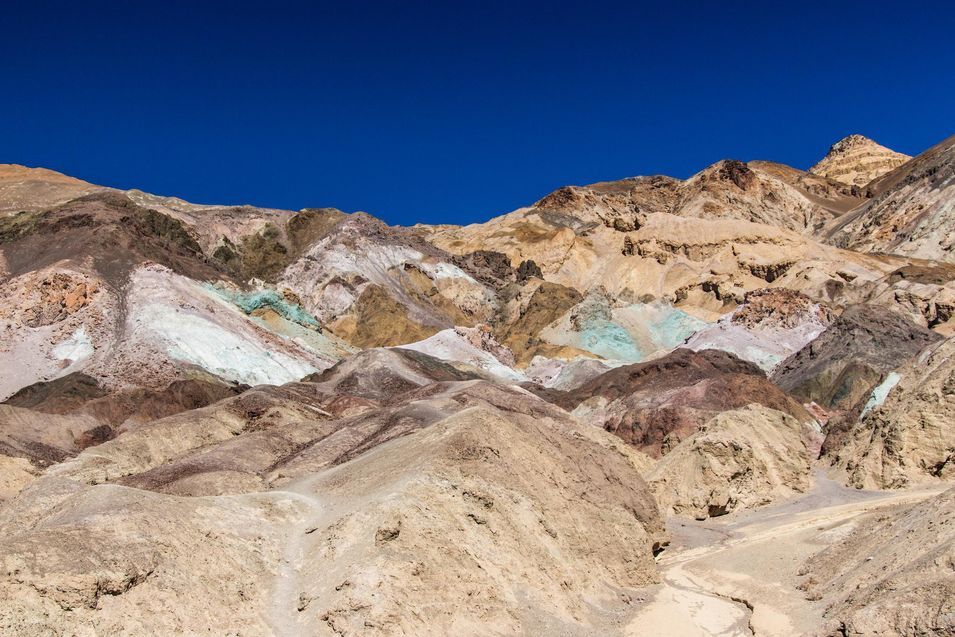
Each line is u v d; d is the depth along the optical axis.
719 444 68.44
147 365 110.69
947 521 37.59
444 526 38.97
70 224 147.62
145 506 36.72
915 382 69.44
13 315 121.56
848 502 60.72
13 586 29.06
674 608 42.25
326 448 57.53
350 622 32.94
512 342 174.00
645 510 52.09
